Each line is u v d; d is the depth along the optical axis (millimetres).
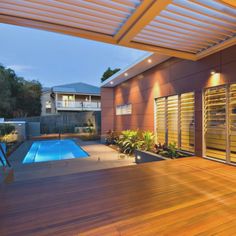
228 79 4133
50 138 12617
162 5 2664
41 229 1844
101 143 10664
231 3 2609
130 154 7199
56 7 2764
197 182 3107
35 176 4625
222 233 1767
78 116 15055
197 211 2168
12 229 1844
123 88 9758
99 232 1796
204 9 2867
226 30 3539
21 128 11781
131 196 2586
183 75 5500
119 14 2980
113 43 3941
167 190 2783
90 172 3736
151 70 7152
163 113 6531
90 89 23328
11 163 5918
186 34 3705
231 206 2283
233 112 4125
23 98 20672
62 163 5922
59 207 2283
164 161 4574
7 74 18344
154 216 2066
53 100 22438
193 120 5188
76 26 3359
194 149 5156
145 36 3777
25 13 2914
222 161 4340
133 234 1761
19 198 2533
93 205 2328
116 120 10750
